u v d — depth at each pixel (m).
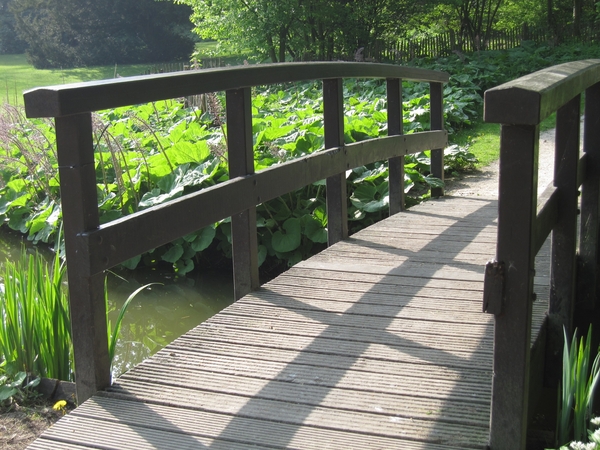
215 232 5.79
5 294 2.76
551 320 2.94
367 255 4.16
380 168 6.36
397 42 19.86
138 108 11.58
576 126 2.75
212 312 4.98
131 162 6.96
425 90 12.38
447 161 7.71
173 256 5.64
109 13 38.28
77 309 2.39
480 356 2.63
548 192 2.69
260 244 5.66
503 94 1.70
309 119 8.20
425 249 4.28
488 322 2.99
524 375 1.89
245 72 3.22
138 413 2.27
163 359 2.68
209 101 6.52
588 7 22.08
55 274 2.87
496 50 18.38
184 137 7.77
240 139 3.36
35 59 37.31
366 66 4.54
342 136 4.41
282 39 18.91
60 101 2.12
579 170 3.07
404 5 18.67
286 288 3.54
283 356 2.69
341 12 18.42
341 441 2.08
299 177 3.87
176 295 5.30
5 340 2.73
